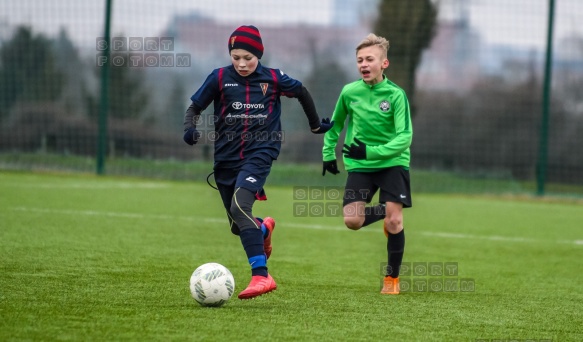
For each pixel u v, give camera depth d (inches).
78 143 1652.3
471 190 1652.3
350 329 405.1
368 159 532.4
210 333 379.9
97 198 1141.7
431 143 1817.2
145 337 367.6
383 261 695.7
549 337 410.9
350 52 1812.3
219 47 1669.5
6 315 402.9
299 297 500.1
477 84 1828.2
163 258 648.4
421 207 1283.2
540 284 607.5
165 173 1614.2
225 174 494.9
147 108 1649.9
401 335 397.4
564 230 1021.2
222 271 447.5
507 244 865.5
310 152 1733.5
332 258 705.6
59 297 458.9
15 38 1664.6
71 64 1665.8
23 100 1673.2
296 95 504.1
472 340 394.6
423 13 1800.0
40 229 786.8
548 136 1697.8
